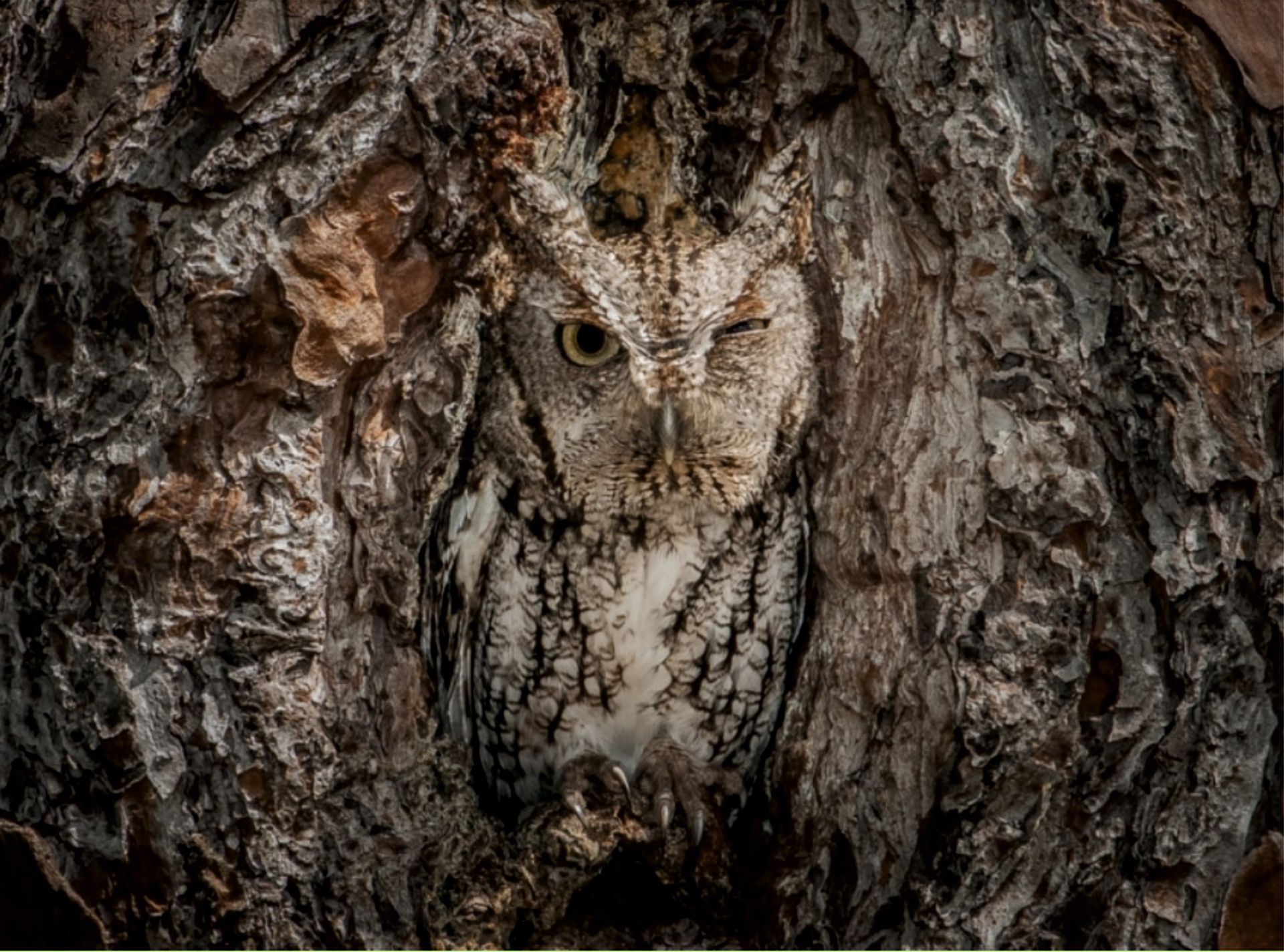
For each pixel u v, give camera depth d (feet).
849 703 23.71
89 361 20.68
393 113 21.22
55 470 20.52
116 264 20.74
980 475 22.22
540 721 26.99
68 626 20.36
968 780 21.54
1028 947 21.02
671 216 27.35
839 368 24.54
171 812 20.26
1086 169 21.62
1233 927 20.47
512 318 24.79
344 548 21.70
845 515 24.13
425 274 22.07
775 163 24.20
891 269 23.38
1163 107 21.40
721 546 25.99
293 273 20.79
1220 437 21.12
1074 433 21.62
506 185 23.59
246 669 20.68
